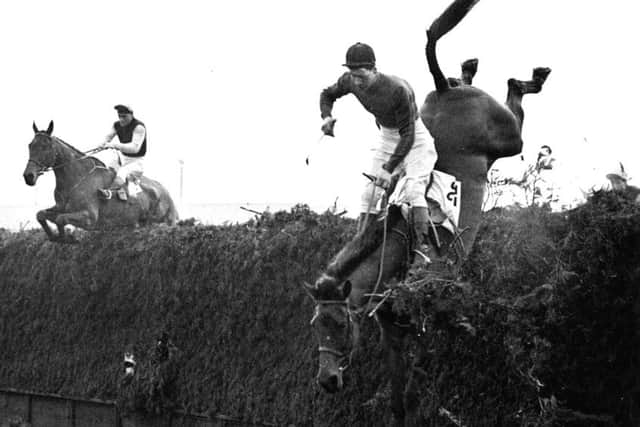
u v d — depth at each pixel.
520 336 7.17
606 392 7.28
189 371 10.60
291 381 9.50
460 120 8.53
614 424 7.18
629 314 7.18
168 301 10.91
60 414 12.20
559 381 7.34
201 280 10.59
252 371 9.95
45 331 12.43
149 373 10.84
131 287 11.36
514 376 7.53
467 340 7.94
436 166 8.48
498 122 8.64
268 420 9.70
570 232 7.21
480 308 7.30
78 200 13.52
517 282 7.38
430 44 8.55
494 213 8.60
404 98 7.79
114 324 11.59
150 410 10.86
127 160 14.89
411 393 7.72
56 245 12.64
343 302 7.17
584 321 7.24
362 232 7.55
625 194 7.44
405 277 7.68
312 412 9.25
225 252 10.37
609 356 7.23
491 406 7.84
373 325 8.79
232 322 10.19
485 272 7.53
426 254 7.68
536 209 7.61
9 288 12.93
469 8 8.55
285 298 9.73
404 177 7.88
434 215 7.99
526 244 7.40
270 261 9.89
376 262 7.57
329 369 7.07
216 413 10.25
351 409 8.88
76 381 11.93
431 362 8.27
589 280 7.20
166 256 11.01
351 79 8.05
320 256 9.43
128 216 14.52
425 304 7.20
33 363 12.49
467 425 7.95
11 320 12.85
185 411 10.58
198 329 10.61
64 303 12.20
